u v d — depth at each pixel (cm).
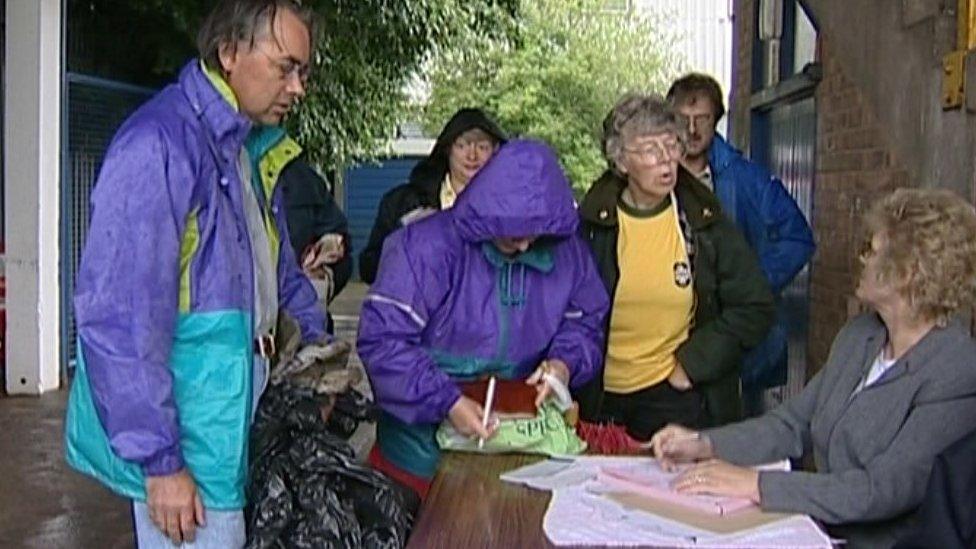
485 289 289
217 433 246
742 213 434
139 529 250
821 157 563
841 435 254
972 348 244
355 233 1953
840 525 244
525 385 288
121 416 234
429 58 1225
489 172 277
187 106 247
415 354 280
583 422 334
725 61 1966
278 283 290
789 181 652
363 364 284
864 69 475
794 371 625
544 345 296
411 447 303
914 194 249
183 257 244
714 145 437
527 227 273
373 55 1134
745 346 357
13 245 814
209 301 246
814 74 562
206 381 246
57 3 812
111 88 890
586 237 351
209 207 245
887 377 248
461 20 1207
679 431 279
